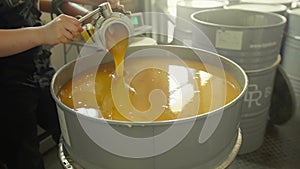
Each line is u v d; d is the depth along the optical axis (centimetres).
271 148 194
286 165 179
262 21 184
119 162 79
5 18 115
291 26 202
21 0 118
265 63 164
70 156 90
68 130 84
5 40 90
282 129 213
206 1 218
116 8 113
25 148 129
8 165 137
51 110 141
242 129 181
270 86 176
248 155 188
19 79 125
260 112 180
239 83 103
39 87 135
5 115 127
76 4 131
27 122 130
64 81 110
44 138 196
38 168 135
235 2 222
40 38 91
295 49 205
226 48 157
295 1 227
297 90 215
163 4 240
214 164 84
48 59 141
